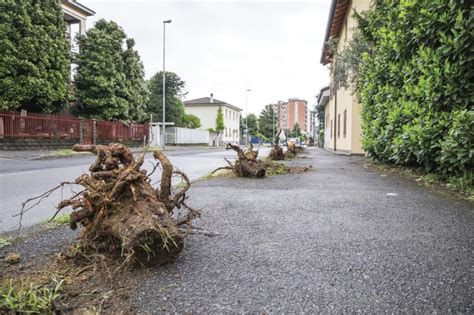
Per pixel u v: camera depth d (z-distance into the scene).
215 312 1.59
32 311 1.59
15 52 17.16
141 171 2.33
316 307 1.63
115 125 24.62
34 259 2.25
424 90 5.65
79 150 2.46
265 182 6.32
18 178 7.41
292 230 2.96
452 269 2.08
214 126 62.34
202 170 9.58
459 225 3.10
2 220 3.65
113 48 24.83
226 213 3.64
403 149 6.53
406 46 6.61
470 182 5.08
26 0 17.72
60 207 2.25
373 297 1.73
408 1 6.28
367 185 5.77
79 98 23.52
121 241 2.05
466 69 5.12
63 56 19.73
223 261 2.22
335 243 2.59
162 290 1.81
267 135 87.38
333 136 24.12
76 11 26.09
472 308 1.62
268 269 2.09
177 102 45.28
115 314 1.58
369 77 9.59
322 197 4.61
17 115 17.20
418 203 4.14
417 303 1.67
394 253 2.36
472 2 4.95
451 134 4.92
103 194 2.20
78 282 1.90
